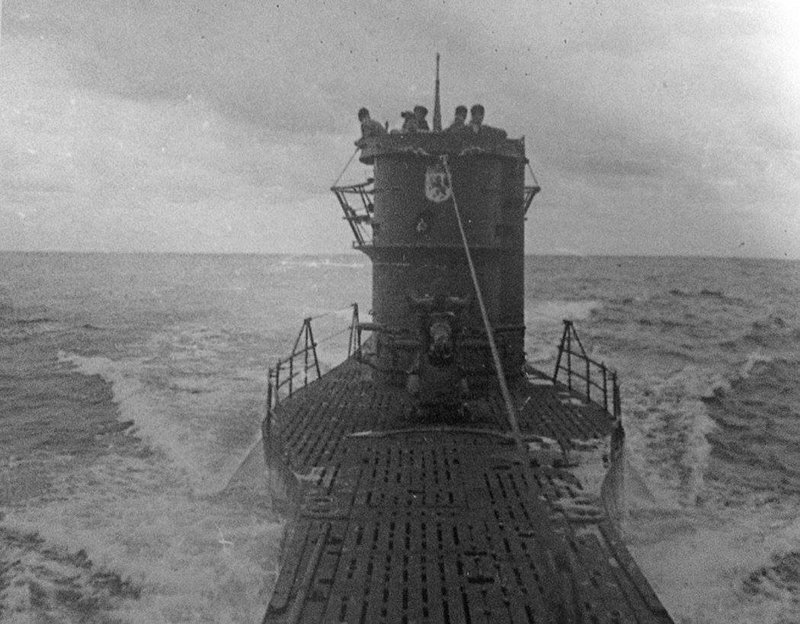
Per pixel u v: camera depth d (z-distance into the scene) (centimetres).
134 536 1124
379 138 1524
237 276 12256
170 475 1486
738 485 1485
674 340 3834
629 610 609
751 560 1091
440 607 621
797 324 4584
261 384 2544
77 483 1441
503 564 702
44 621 888
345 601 633
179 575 978
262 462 1297
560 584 633
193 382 2588
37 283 9856
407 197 1502
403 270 1540
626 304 6303
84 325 4703
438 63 1692
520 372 1750
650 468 1576
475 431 1198
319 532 782
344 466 1018
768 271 14438
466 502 871
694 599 973
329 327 4538
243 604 895
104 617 894
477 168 1503
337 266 18038
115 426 2002
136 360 3188
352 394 1527
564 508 848
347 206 1727
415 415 1261
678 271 14162
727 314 5312
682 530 1227
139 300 6819
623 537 1124
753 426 1984
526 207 1819
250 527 1121
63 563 1052
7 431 1964
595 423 1282
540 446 1122
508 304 1733
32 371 2978
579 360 3134
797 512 1319
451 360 1238
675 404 2195
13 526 1191
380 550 735
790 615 932
